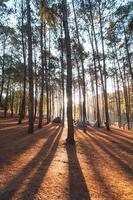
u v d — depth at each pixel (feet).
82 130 105.91
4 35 127.54
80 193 25.44
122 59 134.92
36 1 75.15
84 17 110.63
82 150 50.98
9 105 242.37
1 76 147.43
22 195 23.17
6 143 51.88
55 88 200.23
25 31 104.94
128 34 111.55
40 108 94.79
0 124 102.78
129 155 50.70
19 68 137.39
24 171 31.30
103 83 109.60
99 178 31.83
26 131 77.41
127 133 102.32
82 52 112.78
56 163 37.29
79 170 34.47
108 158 45.85
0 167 32.09
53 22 65.92
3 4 101.40
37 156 41.14
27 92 190.80
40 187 25.81
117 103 167.32
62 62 127.75
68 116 57.21
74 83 178.40
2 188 24.45
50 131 85.15
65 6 59.06
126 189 28.53
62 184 27.58
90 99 278.05
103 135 87.45
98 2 106.32
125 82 142.61
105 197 25.17
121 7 106.52
